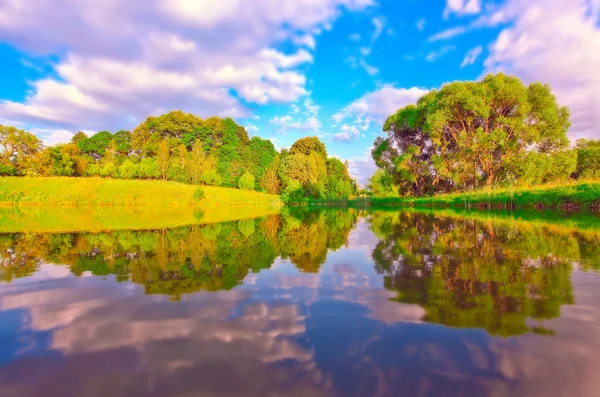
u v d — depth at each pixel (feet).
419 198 118.73
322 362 7.55
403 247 23.25
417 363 7.45
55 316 10.55
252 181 169.99
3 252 22.44
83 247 24.43
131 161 168.66
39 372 7.25
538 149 94.63
